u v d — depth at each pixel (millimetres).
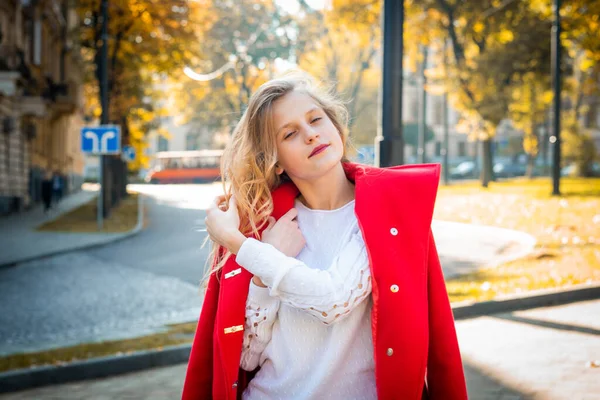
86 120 57656
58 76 39406
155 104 41094
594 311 6992
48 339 7062
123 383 5586
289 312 1699
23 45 30047
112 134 19812
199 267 12117
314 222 1777
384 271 1597
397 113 6891
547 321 6629
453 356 1698
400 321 1584
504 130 69812
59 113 36375
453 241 13781
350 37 45656
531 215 17156
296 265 1615
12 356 6125
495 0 33562
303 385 1705
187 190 45812
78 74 48125
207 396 1807
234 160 1765
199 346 1808
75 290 10242
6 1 26578
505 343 5883
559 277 8461
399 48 6863
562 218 15883
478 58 33219
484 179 35719
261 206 1746
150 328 7199
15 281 11375
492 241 13516
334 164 1723
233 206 1729
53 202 33750
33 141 33625
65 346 6438
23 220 24969
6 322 8070
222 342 1688
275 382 1732
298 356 1699
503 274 9070
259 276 1635
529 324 6555
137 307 8719
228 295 1705
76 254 15219
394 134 6883
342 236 1737
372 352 1696
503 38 34781
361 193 1671
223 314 1699
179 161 62656
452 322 1721
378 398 1597
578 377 4801
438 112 74688
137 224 21656
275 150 1720
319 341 1697
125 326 7539
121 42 26188
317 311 1609
